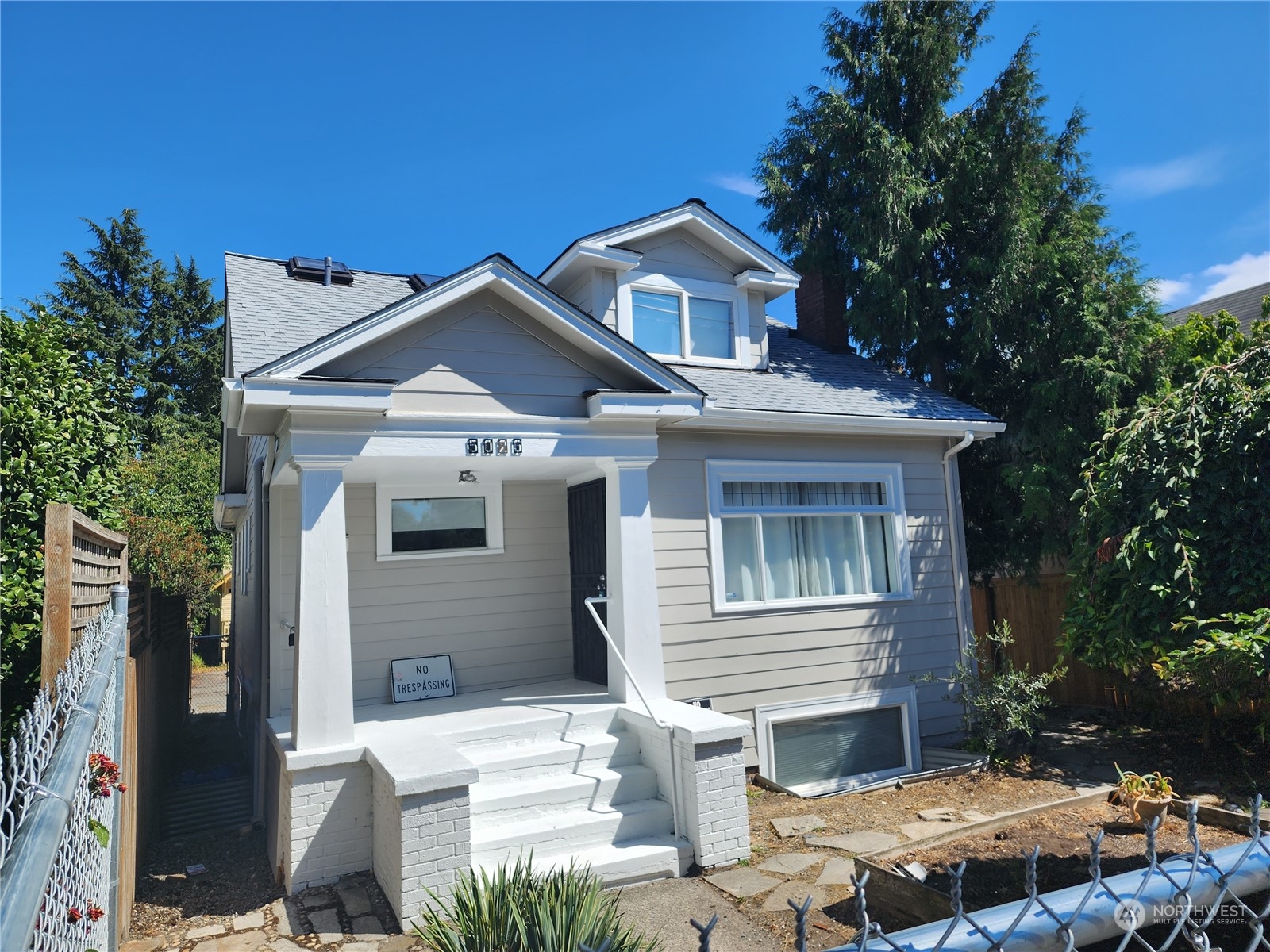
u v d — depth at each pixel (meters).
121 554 6.88
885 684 10.12
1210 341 11.73
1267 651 4.04
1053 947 1.52
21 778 1.62
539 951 3.80
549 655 9.59
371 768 6.42
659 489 9.05
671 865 6.22
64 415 7.56
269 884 6.59
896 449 10.70
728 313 11.11
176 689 13.83
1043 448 12.01
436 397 7.35
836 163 12.80
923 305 12.84
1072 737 10.59
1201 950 1.69
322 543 6.70
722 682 9.11
